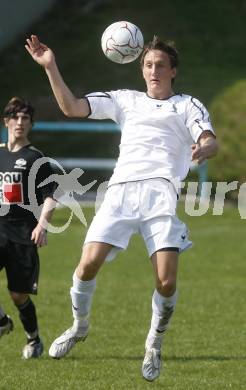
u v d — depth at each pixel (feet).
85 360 91.09
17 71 286.66
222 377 84.02
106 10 316.81
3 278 141.59
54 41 300.81
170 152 75.25
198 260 157.58
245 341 99.30
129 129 75.97
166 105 75.61
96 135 255.09
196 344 97.96
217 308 118.21
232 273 146.72
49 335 102.17
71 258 157.38
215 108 244.22
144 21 309.63
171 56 76.23
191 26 309.63
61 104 74.23
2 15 293.23
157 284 73.20
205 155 70.64
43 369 87.20
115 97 76.89
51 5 317.01
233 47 300.20
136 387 80.28
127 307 119.03
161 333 75.46
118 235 73.61
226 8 320.70
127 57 79.30
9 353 94.48
